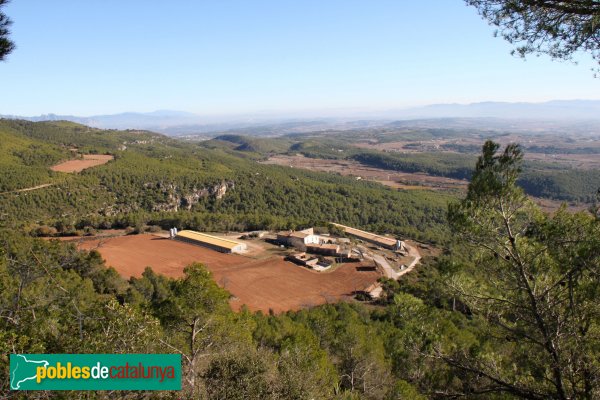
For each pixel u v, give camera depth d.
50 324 11.04
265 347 23.22
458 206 11.32
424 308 12.66
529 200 10.73
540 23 10.05
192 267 16.09
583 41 9.61
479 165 11.12
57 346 10.13
